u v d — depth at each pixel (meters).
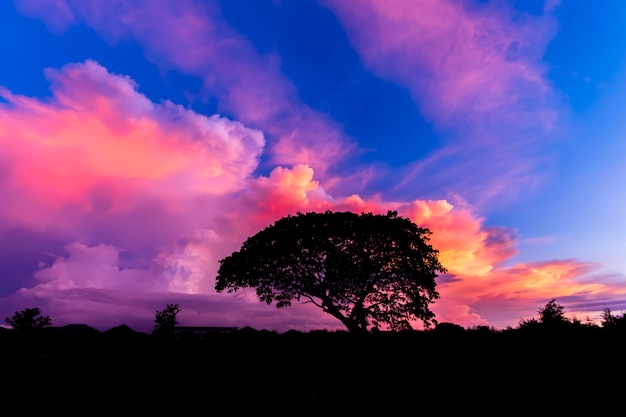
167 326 25.00
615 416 9.34
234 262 28.56
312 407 12.68
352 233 26.28
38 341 21.27
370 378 16.59
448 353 19.08
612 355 14.41
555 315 20.03
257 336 26.81
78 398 13.47
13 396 13.16
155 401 13.35
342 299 26.28
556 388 12.24
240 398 13.84
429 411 11.58
